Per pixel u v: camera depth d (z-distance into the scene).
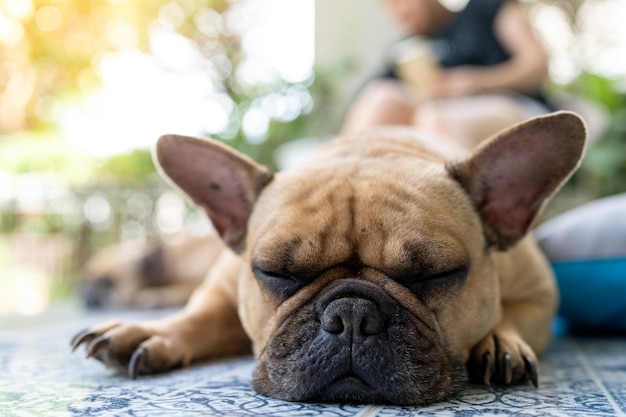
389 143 0.68
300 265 0.52
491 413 0.46
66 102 2.04
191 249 1.31
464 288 0.54
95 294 1.30
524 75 1.20
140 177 1.90
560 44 1.89
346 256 0.51
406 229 0.51
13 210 1.81
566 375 0.58
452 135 0.98
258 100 1.81
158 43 2.01
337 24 1.81
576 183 1.54
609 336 0.82
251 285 0.57
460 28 1.27
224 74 1.96
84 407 0.47
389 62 1.31
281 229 0.53
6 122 2.11
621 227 0.79
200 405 0.48
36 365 0.62
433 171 0.58
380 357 0.47
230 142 1.78
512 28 1.24
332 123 1.77
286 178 0.59
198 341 0.64
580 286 0.79
